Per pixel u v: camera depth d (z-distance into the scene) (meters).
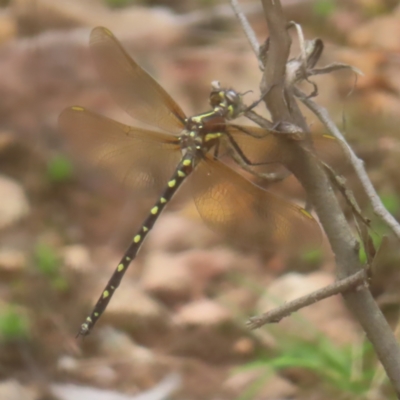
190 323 2.18
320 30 2.90
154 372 2.16
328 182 2.04
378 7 2.95
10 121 2.41
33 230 2.24
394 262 2.16
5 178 2.25
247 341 2.17
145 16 2.96
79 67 2.58
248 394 2.13
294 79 2.04
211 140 2.08
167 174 2.10
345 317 2.17
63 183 2.27
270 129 2.04
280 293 2.18
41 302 2.19
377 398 2.12
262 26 2.96
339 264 2.04
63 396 2.15
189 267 2.21
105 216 2.25
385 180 2.21
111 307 2.19
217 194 2.08
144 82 2.09
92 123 2.10
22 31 2.80
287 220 2.07
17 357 2.16
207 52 2.66
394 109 2.25
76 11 2.93
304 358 2.13
